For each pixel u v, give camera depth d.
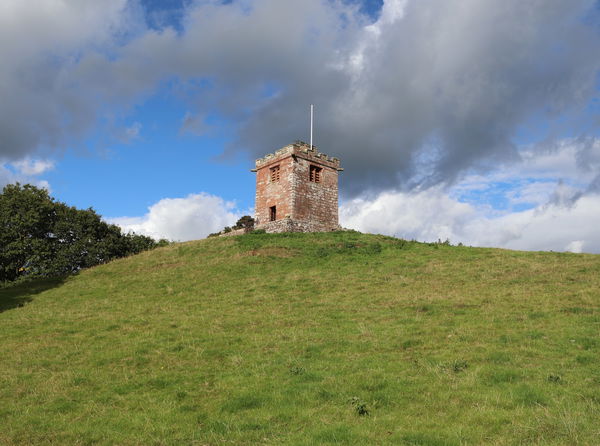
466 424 9.72
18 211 46.84
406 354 14.91
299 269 32.03
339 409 10.93
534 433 9.04
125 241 58.75
